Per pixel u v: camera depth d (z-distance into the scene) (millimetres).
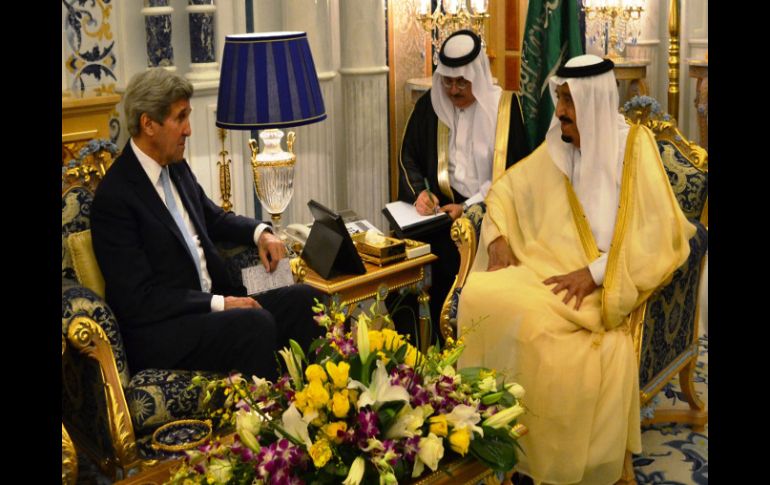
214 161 4879
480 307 3598
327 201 5488
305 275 3961
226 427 3223
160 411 3088
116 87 4426
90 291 3184
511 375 3453
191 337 3316
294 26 5172
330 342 2432
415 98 6012
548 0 5230
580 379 3309
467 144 4832
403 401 2201
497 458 2355
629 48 8312
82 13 4230
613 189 3709
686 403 4215
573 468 3326
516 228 3986
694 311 3924
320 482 2117
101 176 3629
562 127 3768
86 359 3121
